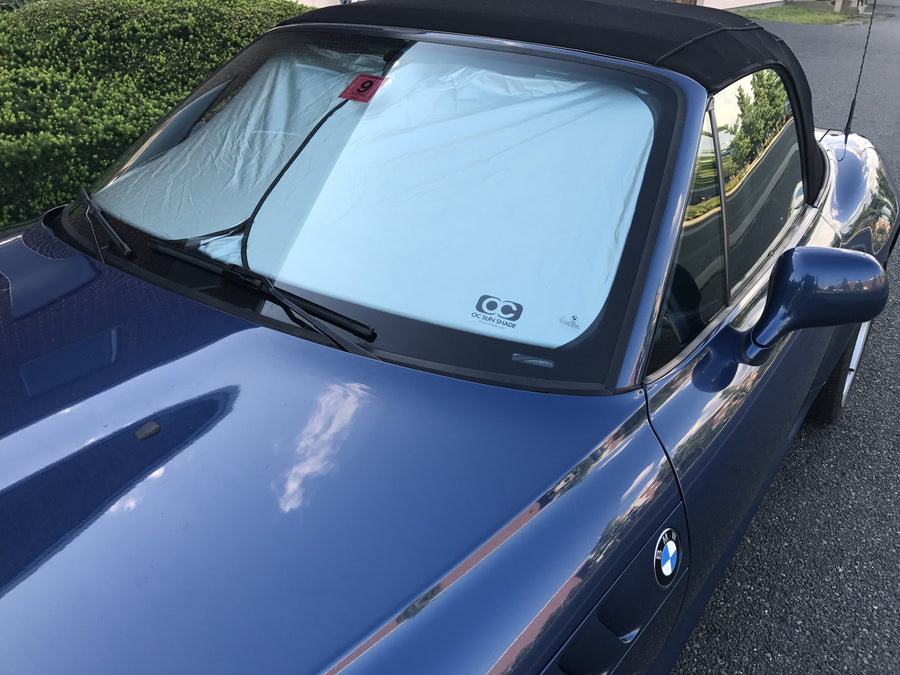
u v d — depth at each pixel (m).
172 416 1.46
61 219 2.16
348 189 1.88
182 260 1.83
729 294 2.04
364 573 1.22
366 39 2.14
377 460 1.40
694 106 1.84
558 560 1.34
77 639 1.11
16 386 1.53
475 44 2.02
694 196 1.83
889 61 14.66
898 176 7.33
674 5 2.31
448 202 1.81
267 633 1.13
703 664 2.48
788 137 2.51
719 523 1.96
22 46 5.48
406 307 1.68
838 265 1.90
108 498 1.31
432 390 1.54
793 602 2.75
